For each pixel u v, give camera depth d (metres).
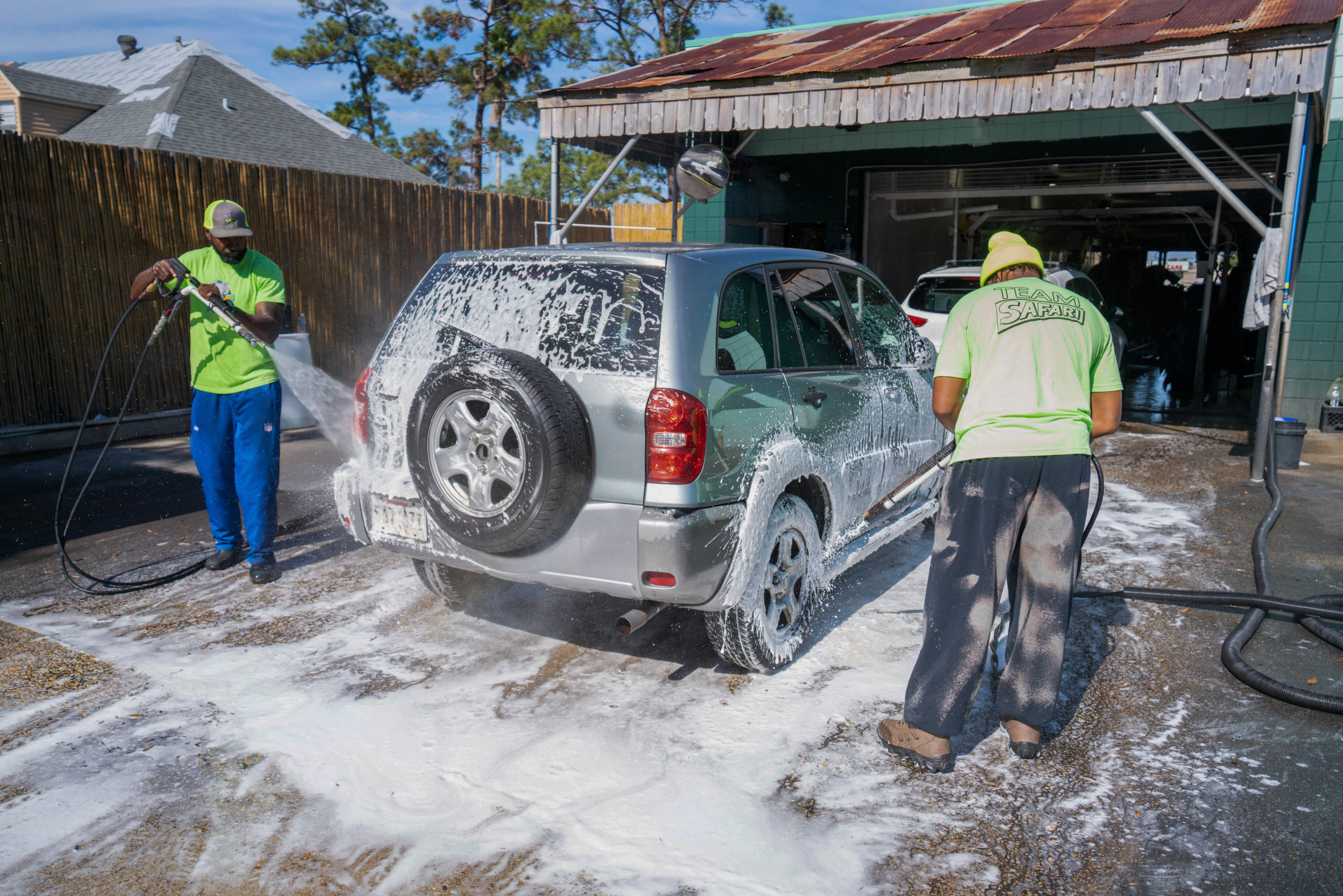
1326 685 3.62
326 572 4.92
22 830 2.61
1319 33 6.39
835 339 4.15
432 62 32.62
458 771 2.92
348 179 10.69
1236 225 15.82
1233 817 2.71
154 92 19.38
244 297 4.56
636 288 3.26
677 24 29.16
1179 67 6.95
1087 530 3.46
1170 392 13.90
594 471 3.17
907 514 4.82
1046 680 2.92
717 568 3.19
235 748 3.06
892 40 9.88
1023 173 13.27
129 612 4.32
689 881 2.40
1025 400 2.89
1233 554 5.33
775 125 8.70
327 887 2.38
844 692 3.51
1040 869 2.46
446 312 3.62
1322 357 9.67
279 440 4.72
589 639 4.03
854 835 2.61
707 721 3.27
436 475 3.31
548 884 2.38
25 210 7.84
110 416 8.64
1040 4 10.98
